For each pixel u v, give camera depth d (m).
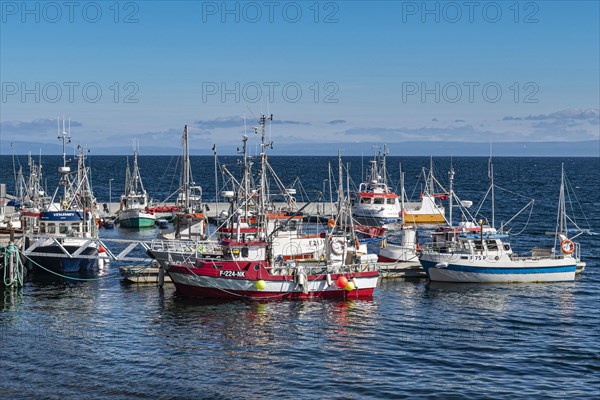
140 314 48.06
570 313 49.34
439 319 47.59
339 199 69.12
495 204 137.12
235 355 39.59
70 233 61.81
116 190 179.25
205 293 52.44
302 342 42.12
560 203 66.38
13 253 55.53
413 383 35.62
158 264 59.97
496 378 36.38
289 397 33.78
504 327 45.78
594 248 78.75
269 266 53.22
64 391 34.03
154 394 33.91
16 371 36.47
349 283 52.50
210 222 102.94
